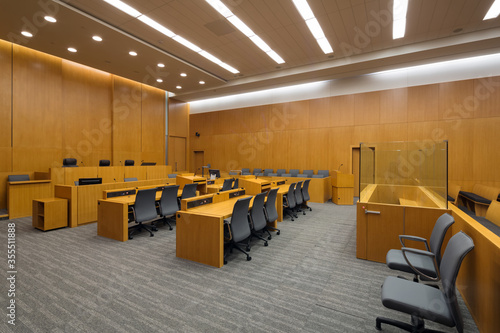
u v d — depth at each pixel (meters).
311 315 2.26
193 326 2.09
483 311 1.98
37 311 2.26
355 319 2.21
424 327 1.99
